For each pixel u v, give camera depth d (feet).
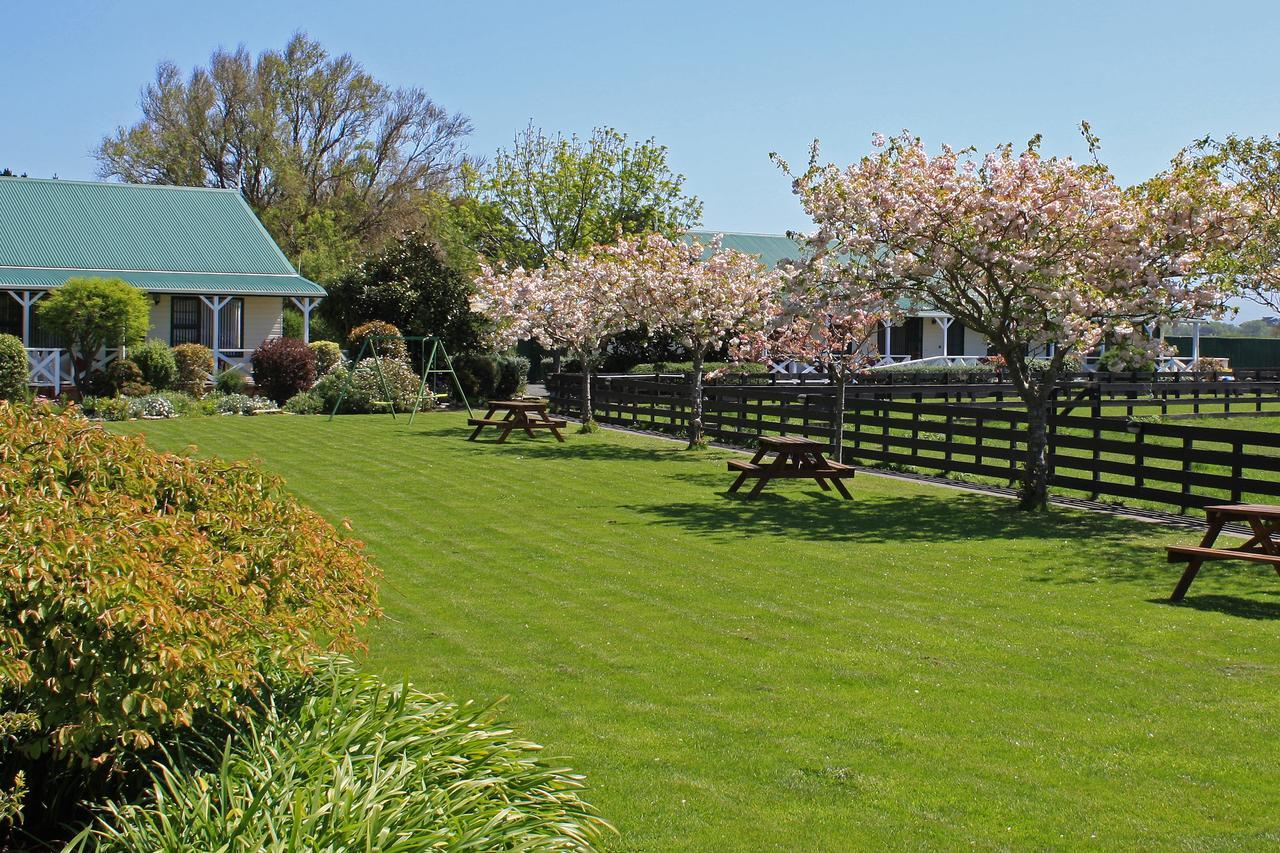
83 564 13.74
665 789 18.65
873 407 66.69
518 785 15.58
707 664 25.81
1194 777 19.29
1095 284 49.88
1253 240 49.67
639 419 92.53
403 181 188.85
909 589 33.71
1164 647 27.22
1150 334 51.67
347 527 19.56
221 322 114.11
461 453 69.46
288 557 17.07
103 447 16.97
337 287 120.06
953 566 37.19
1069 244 49.73
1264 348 185.78
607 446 76.13
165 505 17.22
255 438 75.97
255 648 16.15
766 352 72.69
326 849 12.73
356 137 188.44
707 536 42.57
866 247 52.13
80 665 13.62
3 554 13.51
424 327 114.83
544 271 97.14
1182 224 48.26
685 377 108.06
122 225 116.98
